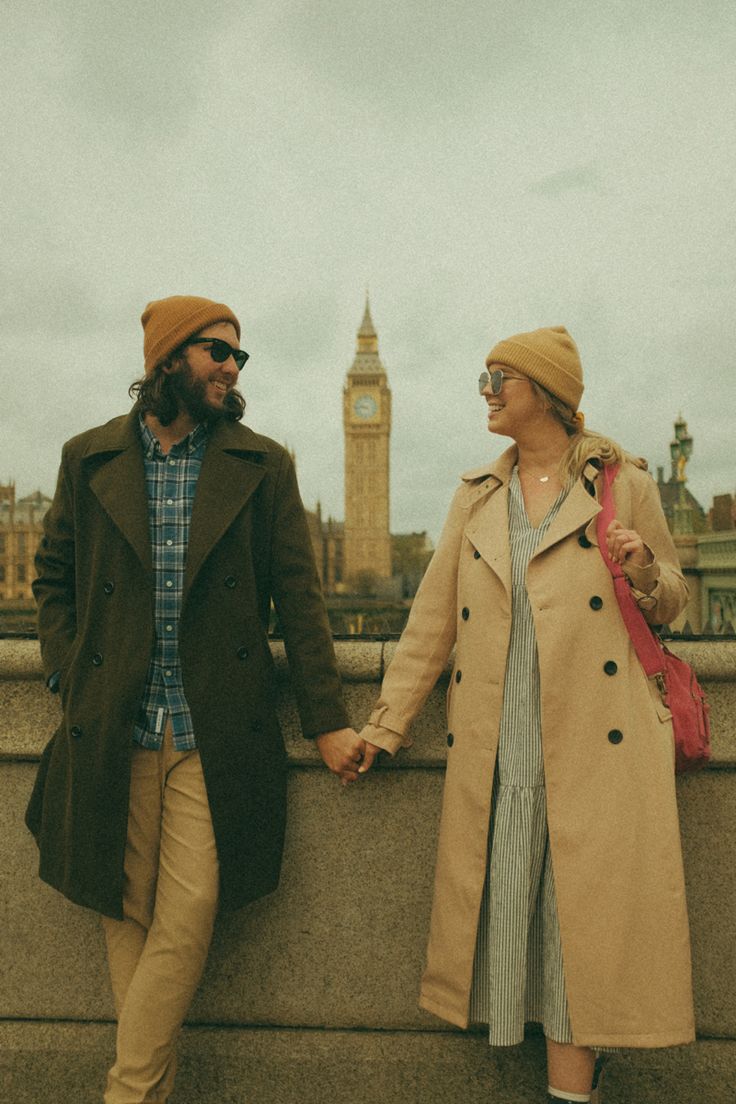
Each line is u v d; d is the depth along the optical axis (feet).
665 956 6.20
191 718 6.57
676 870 6.28
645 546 6.03
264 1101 8.01
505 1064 7.88
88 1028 8.11
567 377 6.70
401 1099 7.94
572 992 6.21
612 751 6.27
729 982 7.85
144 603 6.54
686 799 7.85
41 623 7.09
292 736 7.95
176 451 6.85
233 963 8.21
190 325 6.66
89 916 8.16
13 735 8.01
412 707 7.07
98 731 6.50
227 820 6.61
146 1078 6.58
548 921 6.43
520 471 7.02
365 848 8.11
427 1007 6.89
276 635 8.14
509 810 6.43
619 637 6.37
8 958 8.22
